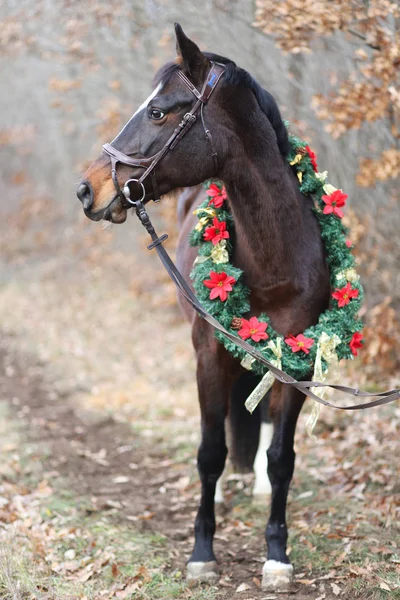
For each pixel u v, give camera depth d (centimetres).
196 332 344
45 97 1158
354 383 573
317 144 623
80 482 471
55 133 1214
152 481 474
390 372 584
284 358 314
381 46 437
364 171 504
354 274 328
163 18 689
